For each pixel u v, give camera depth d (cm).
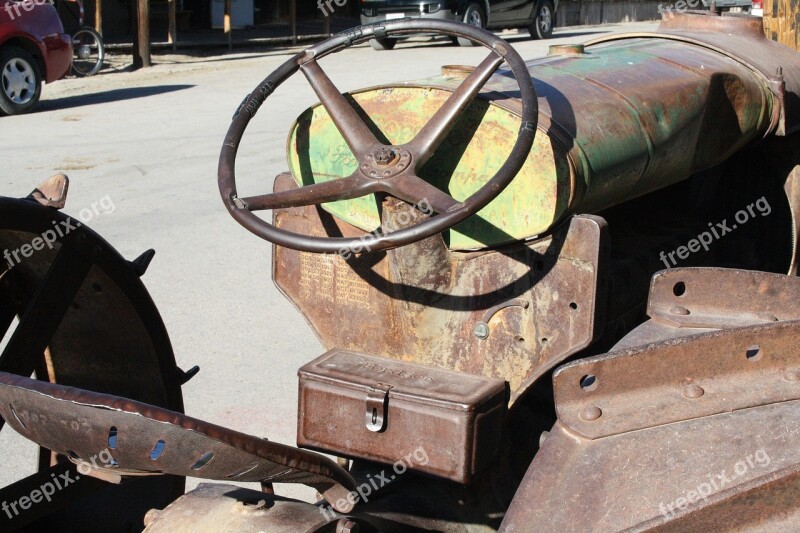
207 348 477
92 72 1457
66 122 1051
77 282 240
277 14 2319
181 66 1552
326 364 235
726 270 223
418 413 215
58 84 1362
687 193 323
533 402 252
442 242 226
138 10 1516
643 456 167
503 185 200
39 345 237
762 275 222
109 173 801
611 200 237
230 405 416
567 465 171
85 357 272
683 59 280
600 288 213
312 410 229
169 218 676
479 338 227
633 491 162
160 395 268
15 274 259
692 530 149
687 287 225
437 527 221
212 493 203
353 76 1264
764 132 300
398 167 218
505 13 1698
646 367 181
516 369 224
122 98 1217
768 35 352
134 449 165
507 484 236
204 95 1222
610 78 251
